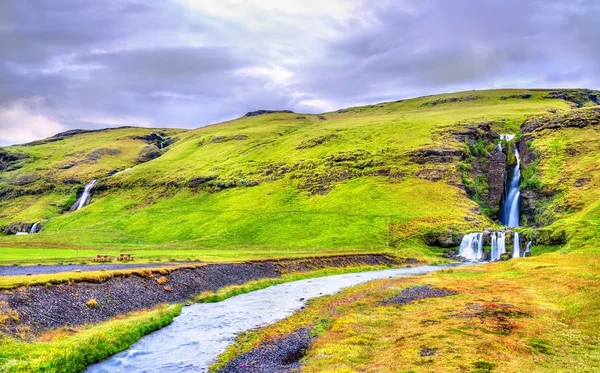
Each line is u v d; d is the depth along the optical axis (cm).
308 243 14775
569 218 12975
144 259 8800
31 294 4188
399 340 3597
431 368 2703
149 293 5681
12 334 3450
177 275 6781
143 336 4212
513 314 4250
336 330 4138
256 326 4650
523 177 19438
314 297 6681
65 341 3550
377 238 14725
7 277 4603
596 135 19162
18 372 2780
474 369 2631
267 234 16288
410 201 17538
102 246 14362
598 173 16162
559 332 3578
